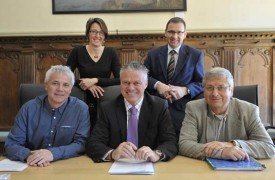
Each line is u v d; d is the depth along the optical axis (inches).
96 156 64.6
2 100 177.2
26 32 175.9
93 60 111.5
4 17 177.8
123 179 50.9
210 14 175.2
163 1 175.5
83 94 95.8
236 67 172.4
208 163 60.1
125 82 71.7
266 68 172.4
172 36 103.0
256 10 174.2
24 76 175.8
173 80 102.5
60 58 175.8
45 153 63.0
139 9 175.8
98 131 72.4
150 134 73.5
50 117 75.5
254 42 172.1
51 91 73.3
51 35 173.9
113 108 74.0
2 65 176.6
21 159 63.8
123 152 61.7
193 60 103.0
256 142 65.5
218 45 172.4
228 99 69.9
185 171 55.4
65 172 55.6
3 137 159.2
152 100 75.9
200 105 75.5
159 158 62.8
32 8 177.9
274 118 171.8
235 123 72.2
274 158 64.6
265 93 172.6
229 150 60.9
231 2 174.2
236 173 53.5
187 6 175.3
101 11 176.6
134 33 174.2
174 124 96.5
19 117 74.8
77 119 76.0
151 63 106.7
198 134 73.9
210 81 69.6
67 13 177.3
